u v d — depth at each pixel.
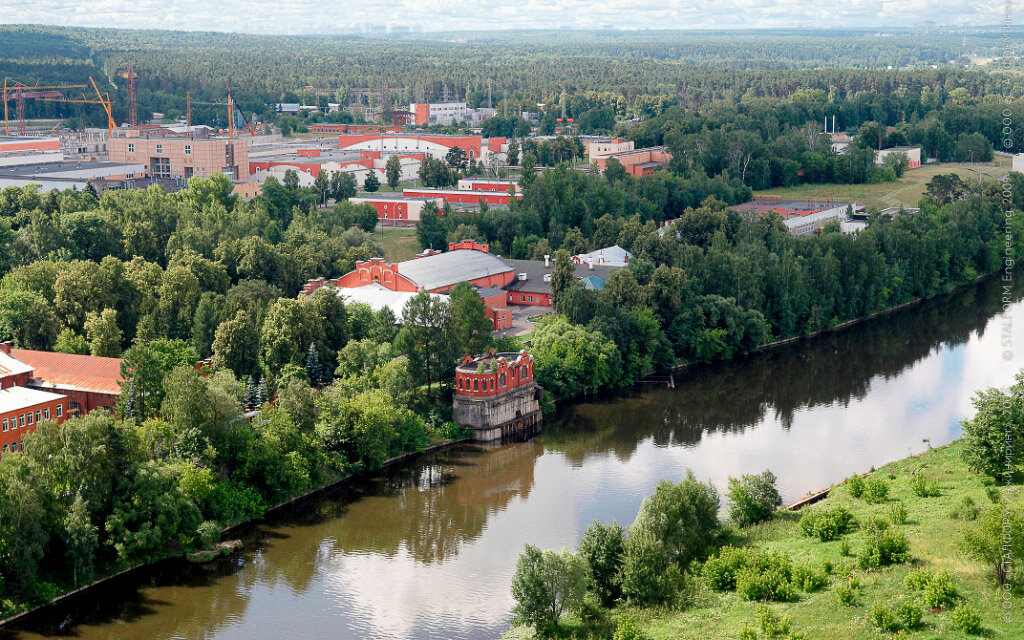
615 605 176.38
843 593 166.00
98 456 191.88
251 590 191.38
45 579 187.38
